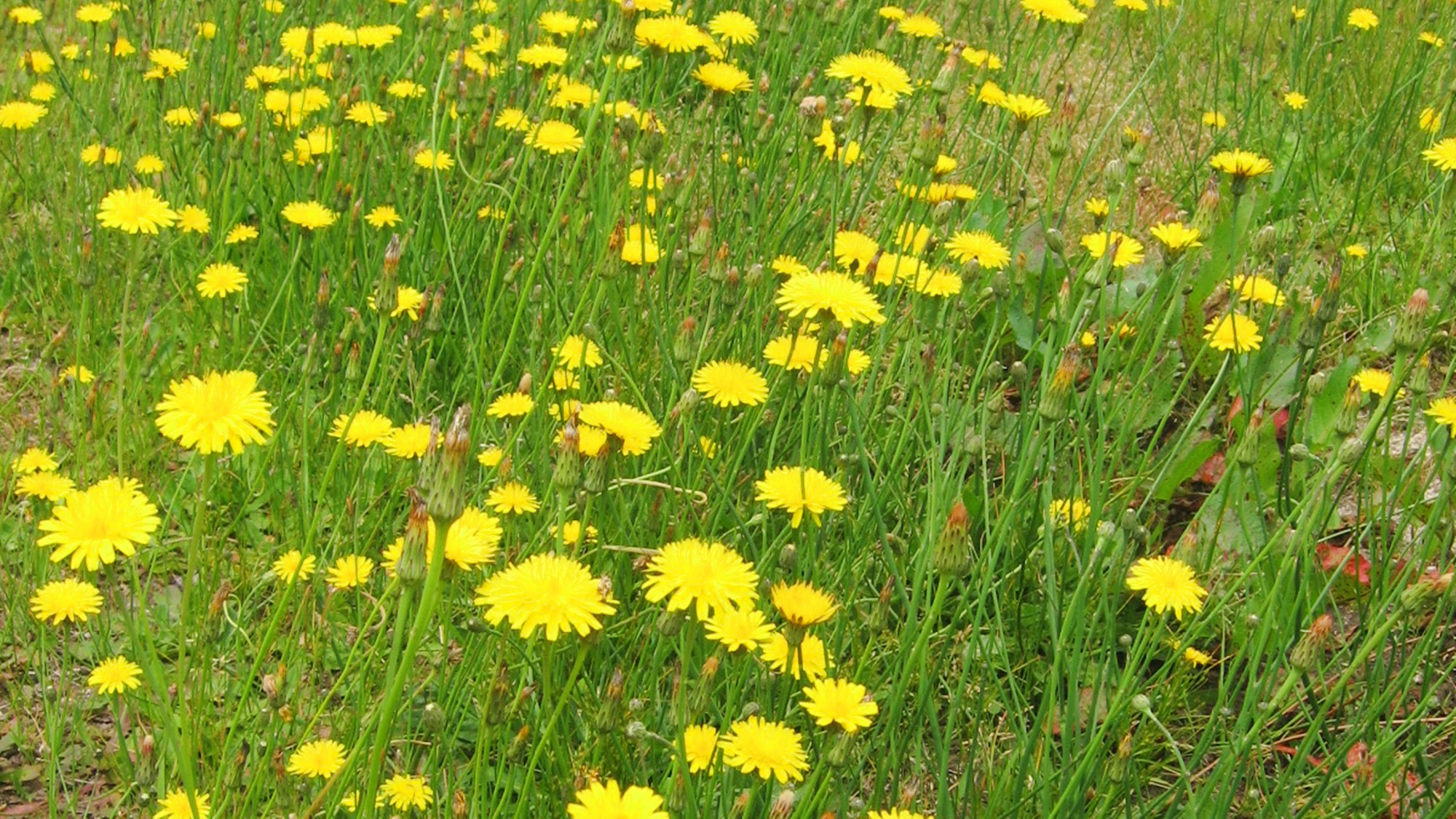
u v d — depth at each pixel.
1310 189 4.64
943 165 3.21
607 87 2.77
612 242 2.77
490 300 3.01
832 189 3.55
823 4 4.68
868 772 2.46
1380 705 2.26
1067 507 2.73
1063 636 2.12
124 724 2.66
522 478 2.89
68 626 2.27
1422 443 3.44
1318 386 2.75
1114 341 2.93
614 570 2.53
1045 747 2.17
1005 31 5.78
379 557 2.91
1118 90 5.47
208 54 4.72
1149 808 2.24
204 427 1.57
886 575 2.73
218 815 1.93
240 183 4.05
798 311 2.04
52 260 4.12
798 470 2.09
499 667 1.84
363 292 3.62
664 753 2.26
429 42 4.57
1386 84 5.37
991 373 2.78
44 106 4.49
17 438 3.19
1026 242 3.80
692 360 3.08
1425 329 2.65
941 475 2.49
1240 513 2.56
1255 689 2.10
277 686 2.08
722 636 1.75
